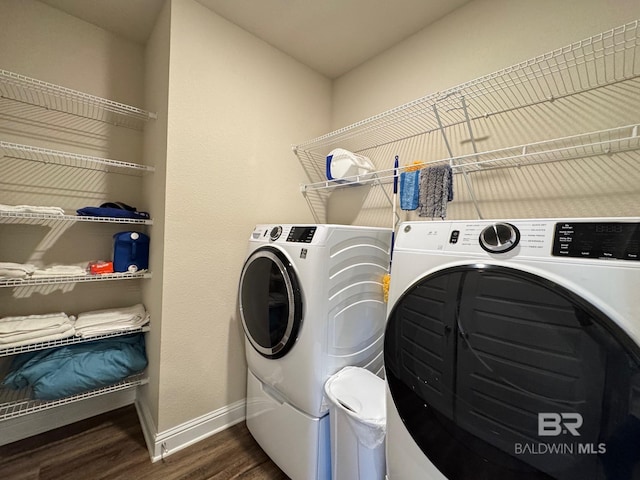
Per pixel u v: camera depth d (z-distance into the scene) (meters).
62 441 1.58
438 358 0.81
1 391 1.53
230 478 1.38
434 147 1.73
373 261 1.45
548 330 0.62
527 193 1.37
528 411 0.64
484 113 1.50
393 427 0.91
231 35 1.75
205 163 1.64
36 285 1.65
